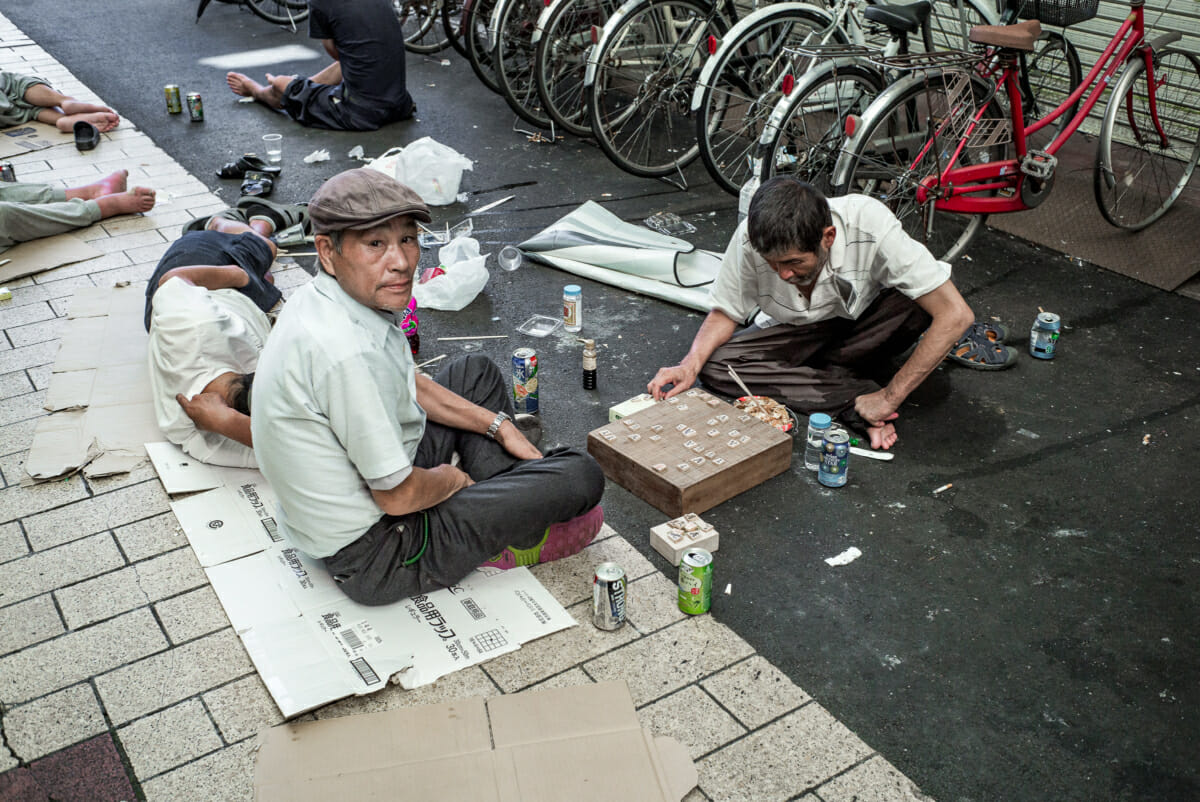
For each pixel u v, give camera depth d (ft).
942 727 8.07
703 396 11.94
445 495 8.64
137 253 16.30
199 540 9.81
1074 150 19.30
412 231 7.44
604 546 10.04
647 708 8.14
